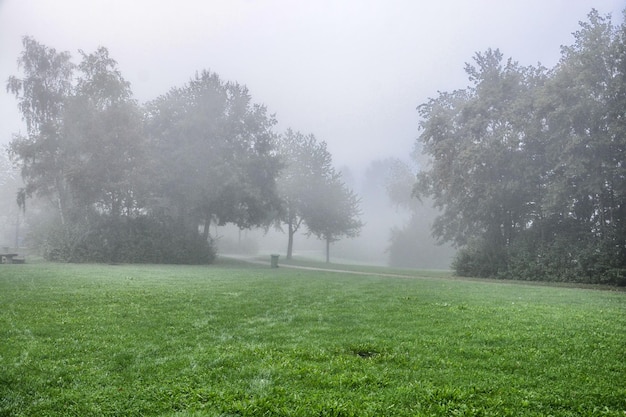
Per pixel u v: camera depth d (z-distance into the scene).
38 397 6.26
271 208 55.91
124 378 7.06
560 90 33.19
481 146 37.88
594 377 7.40
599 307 16.19
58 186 48.44
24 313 12.09
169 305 14.15
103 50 47.56
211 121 49.78
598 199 35.16
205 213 50.91
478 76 43.84
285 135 67.00
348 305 14.90
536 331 10.74
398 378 7.15
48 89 49.38
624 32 32.50
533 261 36.22
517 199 38.88
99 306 13.59
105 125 44.59
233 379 7.00
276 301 15.63
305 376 7.16
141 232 47.12
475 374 7.42
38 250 53.16
